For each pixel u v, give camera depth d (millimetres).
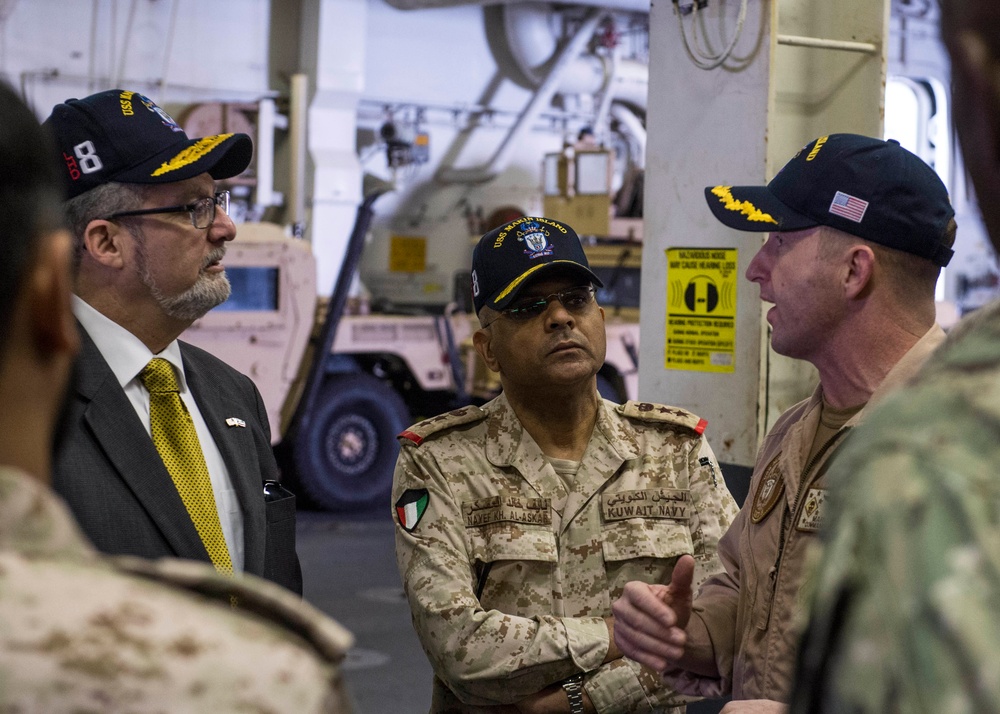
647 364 2891
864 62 2670
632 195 9266
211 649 569
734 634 1561
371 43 10445
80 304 1596
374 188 10570
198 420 1702
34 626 542
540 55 11094
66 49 8906
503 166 10938
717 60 2639
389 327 7809
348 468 7430
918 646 492
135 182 1585
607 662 1616
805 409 1551
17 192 596
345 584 5449
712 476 1850
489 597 1726
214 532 1587
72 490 1458
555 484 1773
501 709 1658
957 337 598
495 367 1895
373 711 3705
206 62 9484
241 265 6828
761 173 2594
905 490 521
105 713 533
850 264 1424
